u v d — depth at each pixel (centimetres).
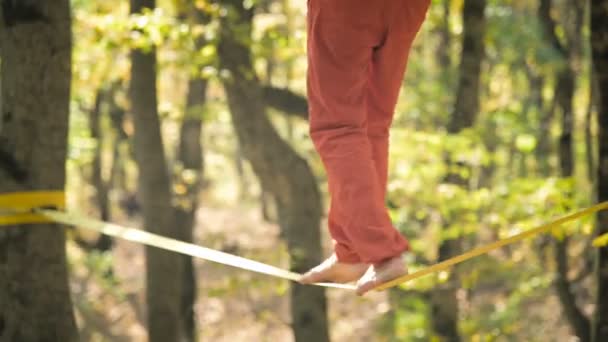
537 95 2131
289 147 1202
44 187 523
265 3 1775
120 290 2236
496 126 1922
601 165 638
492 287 2064
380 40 399
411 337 1558
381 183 416
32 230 520
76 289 2159
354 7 387
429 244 1317
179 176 1748
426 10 408
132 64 1112
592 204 654
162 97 1991
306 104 1287
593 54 629
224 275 2550
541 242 1537
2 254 521
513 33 1730
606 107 631
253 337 2283
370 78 408
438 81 1922
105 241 2581
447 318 1338
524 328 1775
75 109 2192
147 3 1143
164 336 1143
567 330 1777
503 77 2534
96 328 2083
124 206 3825
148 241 454
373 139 413
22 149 520
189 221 1623
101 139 2623
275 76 1845
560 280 1452
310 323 1217
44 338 526
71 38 535
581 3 1850
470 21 1325
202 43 1142
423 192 1171
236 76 1170
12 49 523
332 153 393
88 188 3091
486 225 1214
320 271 419
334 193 396
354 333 2142
